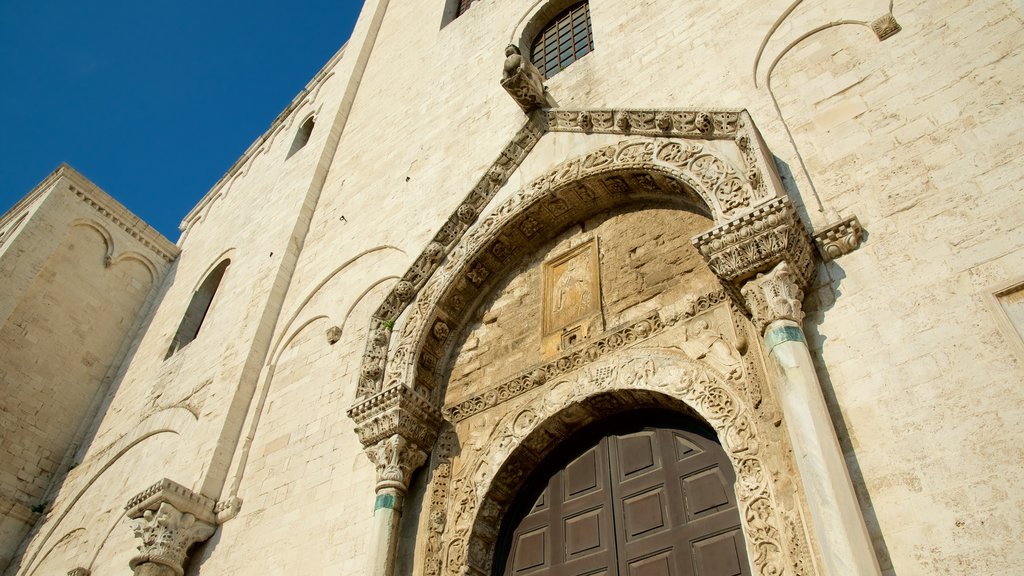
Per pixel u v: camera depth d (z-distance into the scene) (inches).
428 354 407.2
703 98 392.2
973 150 276.2
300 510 411.2
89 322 847.1
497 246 419.5
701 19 442.6
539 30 612.1
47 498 715.4
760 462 259.8
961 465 212.5
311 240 631.2
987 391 220.1
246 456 486.3
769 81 372.8
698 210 353.4
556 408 337.1
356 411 380.8
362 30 854.5
